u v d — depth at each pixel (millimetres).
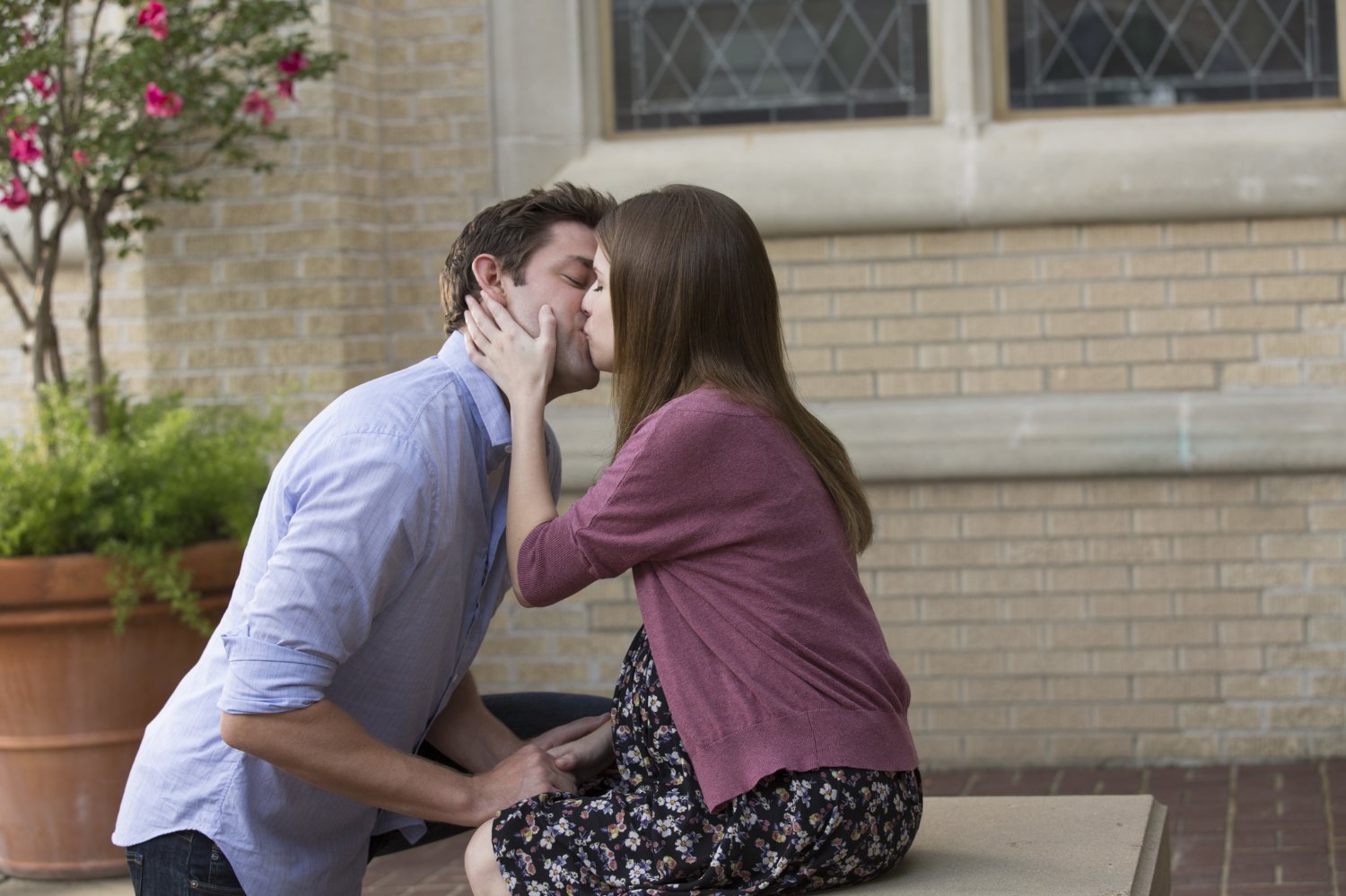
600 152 6523
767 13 6516
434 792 2924
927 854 3168
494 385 3109
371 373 6480
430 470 2895
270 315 6316
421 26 6551
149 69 5516
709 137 6508
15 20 5402
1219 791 5758
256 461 5508
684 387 2848
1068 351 6184
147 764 3068
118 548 4973
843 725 2750
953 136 6219
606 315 2957
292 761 2812
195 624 5020
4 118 5266
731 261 2846
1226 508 6086
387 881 5281
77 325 6602
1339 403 5949
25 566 4902
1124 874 2982
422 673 3094
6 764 5133
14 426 6668
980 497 6238
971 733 6285
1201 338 6102
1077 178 6051
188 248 6363
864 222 6215
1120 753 6199
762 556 2775
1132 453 6047
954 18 6199
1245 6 6219
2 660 5043
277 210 6289
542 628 6566
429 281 6602
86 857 5164
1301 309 6043
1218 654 6129
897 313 6273
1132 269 6129
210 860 3025
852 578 2898
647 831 2744
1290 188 5934
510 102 6496
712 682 2760
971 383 6242
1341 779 5805
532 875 2779
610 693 6523
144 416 5777
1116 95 6301
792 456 2826
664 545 2783
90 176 5910
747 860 2684
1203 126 6105
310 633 2771
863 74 6445
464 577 3107
